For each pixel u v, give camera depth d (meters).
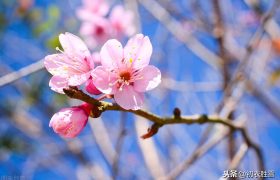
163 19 0.56
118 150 0.41
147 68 0.31
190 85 0.55
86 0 0.58
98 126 0.53
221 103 0.41
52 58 0.31
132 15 0.57
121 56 0.31
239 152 0.38
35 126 0.70
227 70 0.47
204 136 0.41
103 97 0.31
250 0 0.54
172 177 0.40
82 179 0.59
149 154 0.47
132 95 0.30
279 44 0.53
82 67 0.30
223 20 0.50
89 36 0.57
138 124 0.48
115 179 0.40
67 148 0.66
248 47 0.42
